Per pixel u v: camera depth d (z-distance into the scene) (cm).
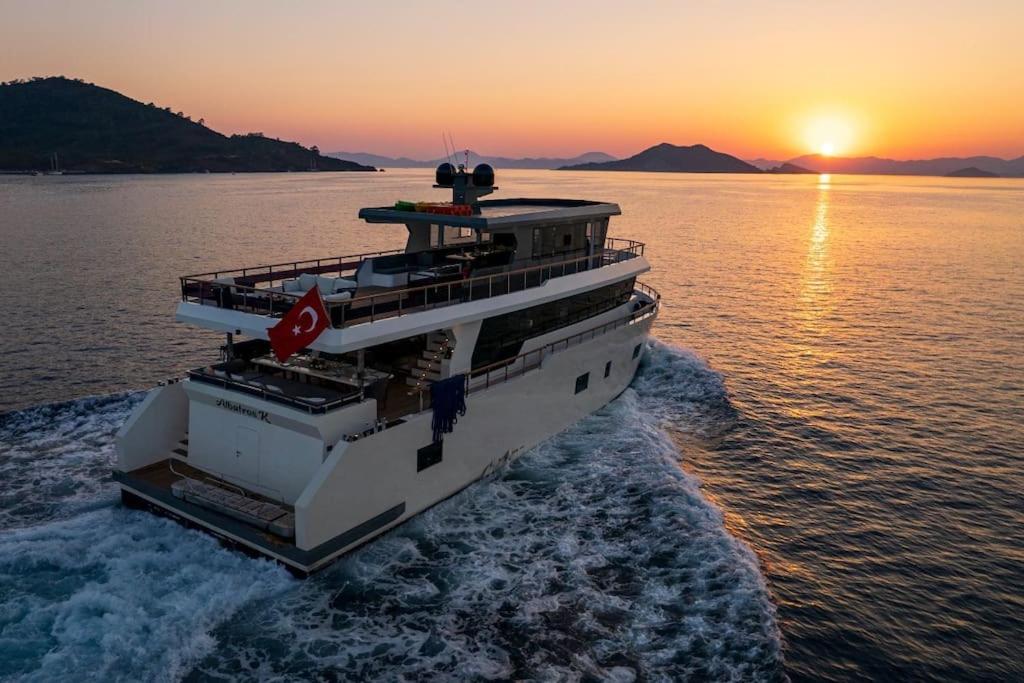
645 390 2912
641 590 1491
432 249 2162
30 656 1178
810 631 1427
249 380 1661
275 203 13038
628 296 2836
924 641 1421
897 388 3028
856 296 5062
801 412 2722
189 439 1716
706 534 1717
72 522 1600
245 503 1507
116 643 1220
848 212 14225
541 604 1427
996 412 2744
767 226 10594
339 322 1489
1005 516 1942
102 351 3275
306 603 1384
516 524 1741
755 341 3806
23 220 9125
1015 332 4006
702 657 1296
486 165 2222
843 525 1875
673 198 18675
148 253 6294
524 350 2069
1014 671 1342
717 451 2336
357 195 15975
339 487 1426
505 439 1991
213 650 1241
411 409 1711
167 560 1457
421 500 1689
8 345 3334
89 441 2167
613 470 2058
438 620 1362
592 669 1249
